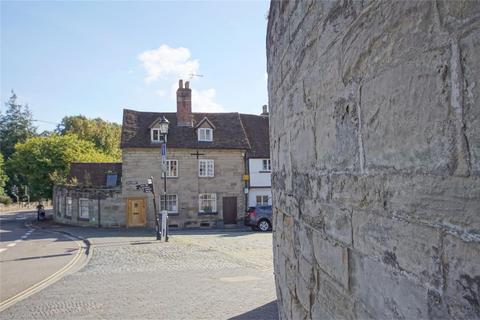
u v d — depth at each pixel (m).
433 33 1.09
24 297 8.84
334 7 1.87
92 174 35.56
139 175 30.17
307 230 2.43
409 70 1.21
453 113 1.02
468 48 0.97
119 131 69.19
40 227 31.36
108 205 30.23
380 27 1.40
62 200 34.38
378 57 1.41
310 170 2.33
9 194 62.41
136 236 22.62
